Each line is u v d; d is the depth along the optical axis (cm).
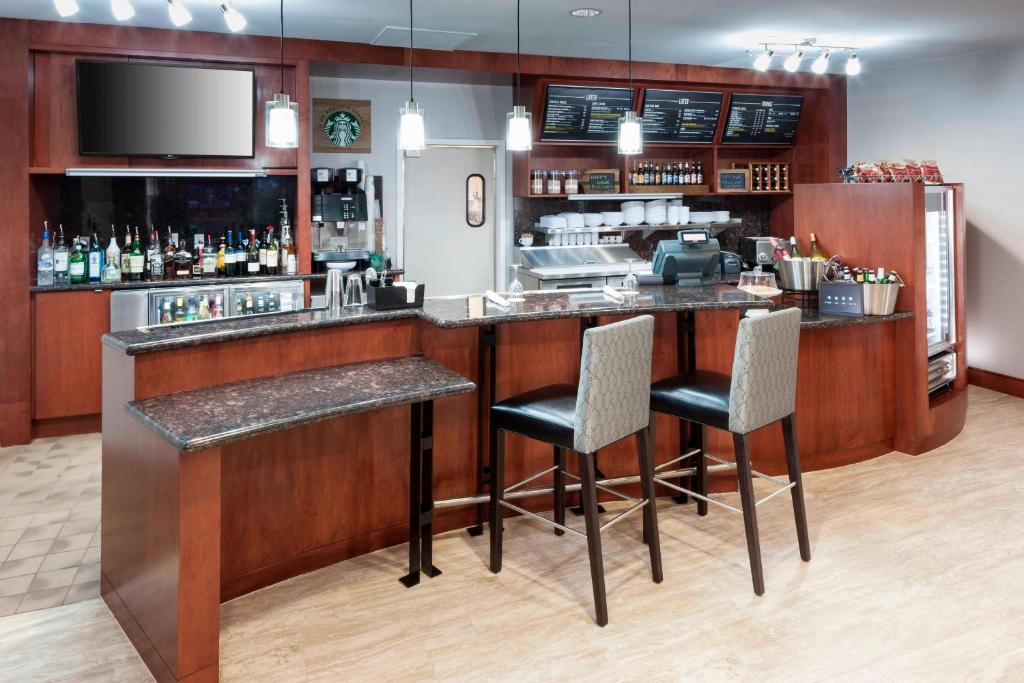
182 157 512
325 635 273
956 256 516
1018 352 605
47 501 394
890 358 462
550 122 629
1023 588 304
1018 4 464
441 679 248
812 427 434
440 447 351
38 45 474
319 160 606
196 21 482
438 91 634
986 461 455
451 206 654
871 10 475
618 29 515
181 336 273
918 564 325
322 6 448
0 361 475
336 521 325
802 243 493
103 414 286
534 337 361
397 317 333
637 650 263
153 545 244
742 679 247
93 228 535
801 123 724
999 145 600
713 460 396
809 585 307
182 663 232
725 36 543
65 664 255
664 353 384
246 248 559
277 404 254
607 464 383
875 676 249
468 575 316
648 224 677
